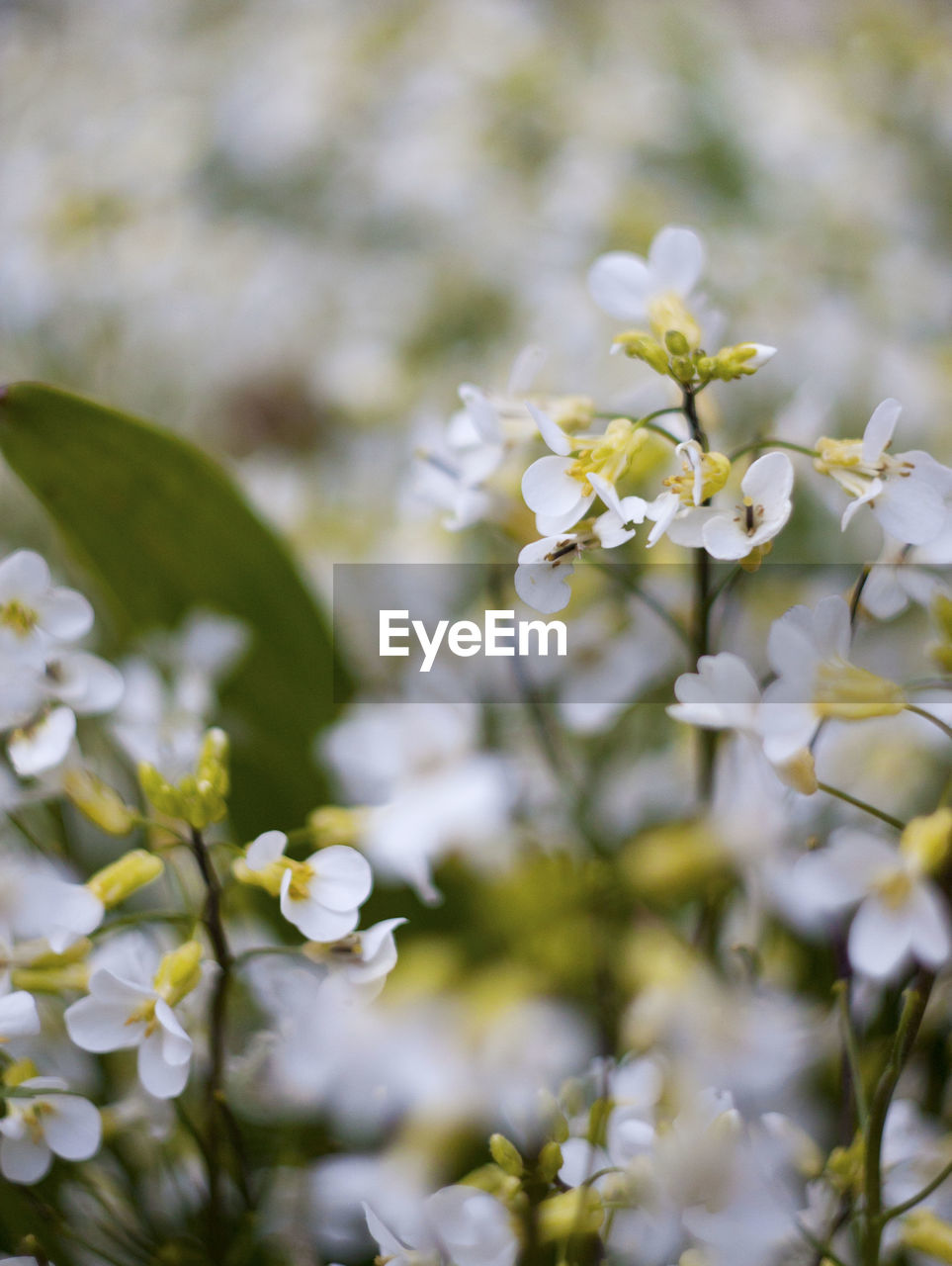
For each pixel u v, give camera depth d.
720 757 0.27
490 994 0.19
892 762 0.31
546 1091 0.22
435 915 0.28
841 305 0.50
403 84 0.62
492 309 0.52
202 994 0.25
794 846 0.24
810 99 0.62
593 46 0.66
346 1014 0.20
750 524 0.22
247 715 0.30
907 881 0.20
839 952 0.24
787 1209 0.23
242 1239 0.24
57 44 0.71
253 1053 0.25
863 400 0.46
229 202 0.60
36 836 0.29
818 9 0.79
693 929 0.26
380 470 0.44
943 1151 0.24
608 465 0.22
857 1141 0.22
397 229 0.57
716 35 0.69
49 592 0.24
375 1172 0.23
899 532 0.22
